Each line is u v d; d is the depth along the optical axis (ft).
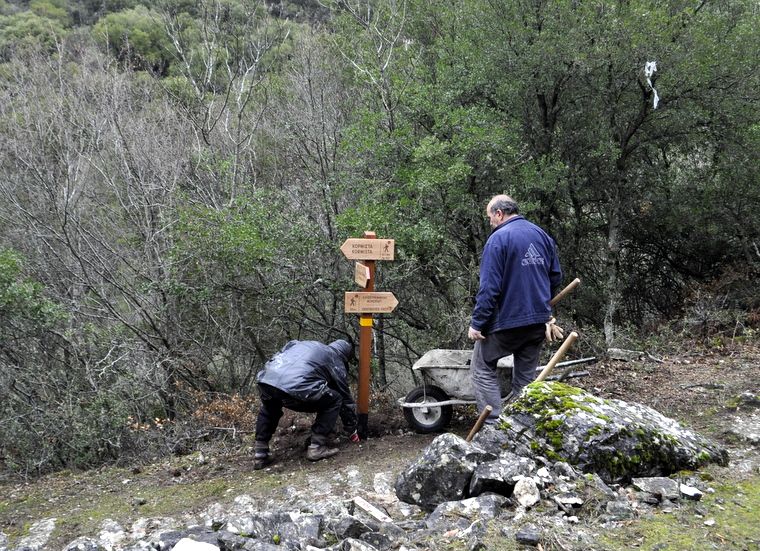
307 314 29.17
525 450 13.05
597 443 12.79
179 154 35.12
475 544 10.41
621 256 36.60
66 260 33.65
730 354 23.44
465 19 29.78
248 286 28.14
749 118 28.89
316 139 32.01
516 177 27.37
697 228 33.47
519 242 15.31
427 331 28.55
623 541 10.50
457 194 25.96
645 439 13.03
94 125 35.42
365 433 19.58
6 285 25.90
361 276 19.25
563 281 32.32
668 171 33.68
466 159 26.76
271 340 31.32
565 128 30.07
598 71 27.84
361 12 34.78
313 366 17.54
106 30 42.34
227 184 31.40
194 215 27.86
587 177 31.14
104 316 31.04
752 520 11.09
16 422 24.82
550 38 26.91
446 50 31.35
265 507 14.92
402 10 33.55
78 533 14.60
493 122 27.73
